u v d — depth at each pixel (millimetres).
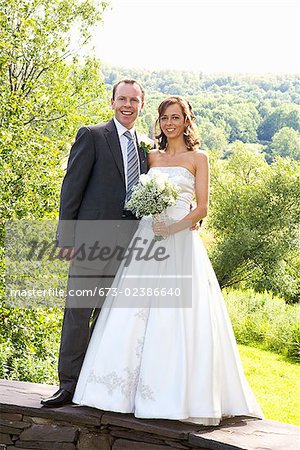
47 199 8773
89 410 3404
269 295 19312
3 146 8594
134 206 3297
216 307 3447
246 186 21922
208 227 22453
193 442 3119
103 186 3406
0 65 10008
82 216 3422
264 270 21359
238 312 15922
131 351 3314
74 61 10688
